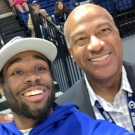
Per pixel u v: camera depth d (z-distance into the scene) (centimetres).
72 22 151
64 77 362
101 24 145
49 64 134
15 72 118
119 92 155
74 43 152
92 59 148
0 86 127
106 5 464
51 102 119
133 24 449
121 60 153
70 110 125
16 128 124
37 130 118
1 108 315
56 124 121
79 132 112
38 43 122
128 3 475
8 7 816
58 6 526
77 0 521
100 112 157
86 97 160
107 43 147
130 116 154
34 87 115
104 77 149
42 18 392
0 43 386
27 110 114
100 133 107
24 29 654
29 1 760
